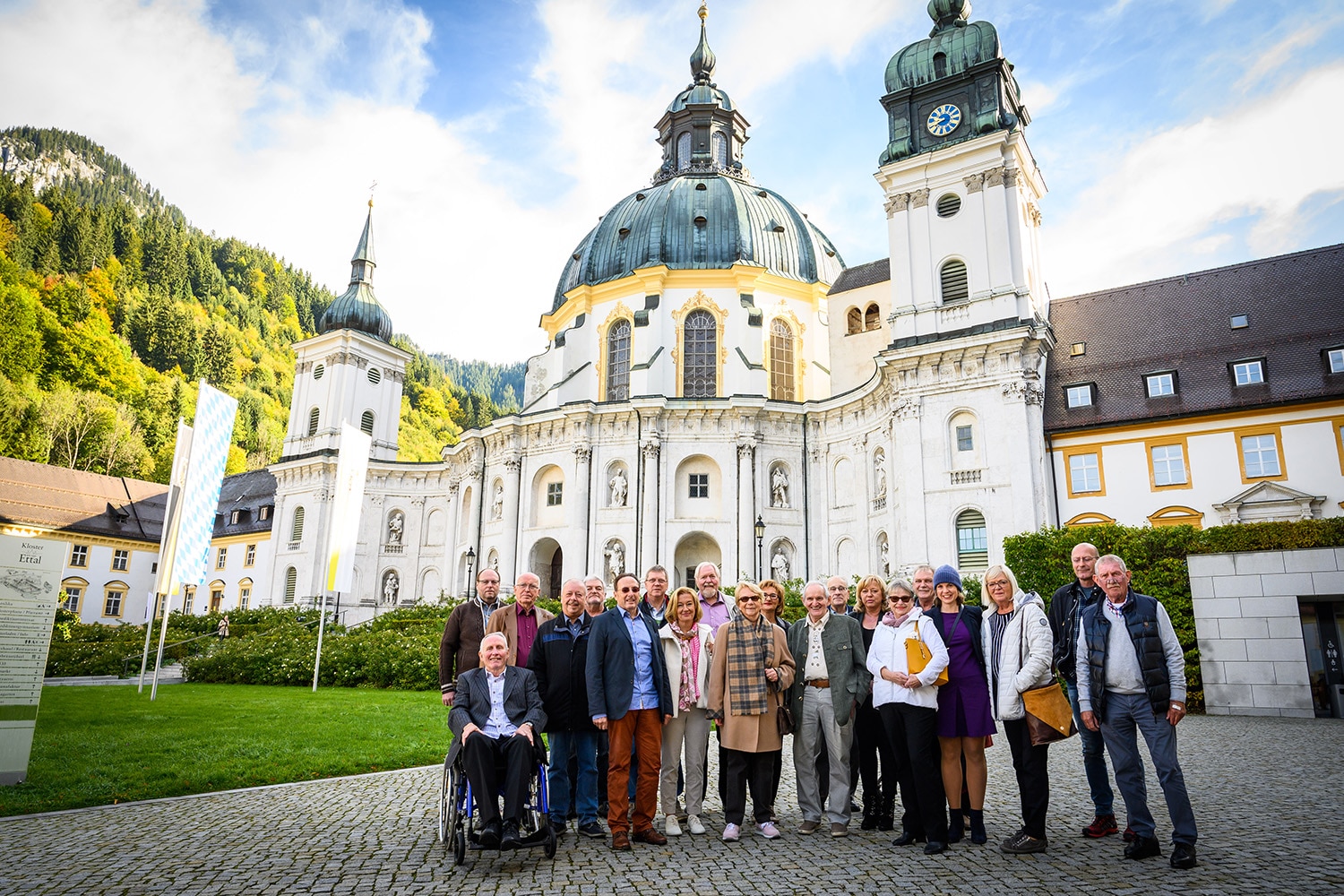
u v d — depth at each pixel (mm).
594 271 59594
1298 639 22766
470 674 9984
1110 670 9453
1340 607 22562
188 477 25969
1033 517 36938
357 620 63219
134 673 35281
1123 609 9602
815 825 10562
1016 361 38656
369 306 70438
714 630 11727
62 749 15172
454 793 9117
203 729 17672
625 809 9789
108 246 139875
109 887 8109
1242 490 35750
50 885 8141
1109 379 40469
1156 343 40844
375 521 65312
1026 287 39750
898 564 41125
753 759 10492
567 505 50969
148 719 19297
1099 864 8867
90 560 69875
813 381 56344
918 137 44312
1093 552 10281
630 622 10398
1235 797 12156
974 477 38719
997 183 41406
